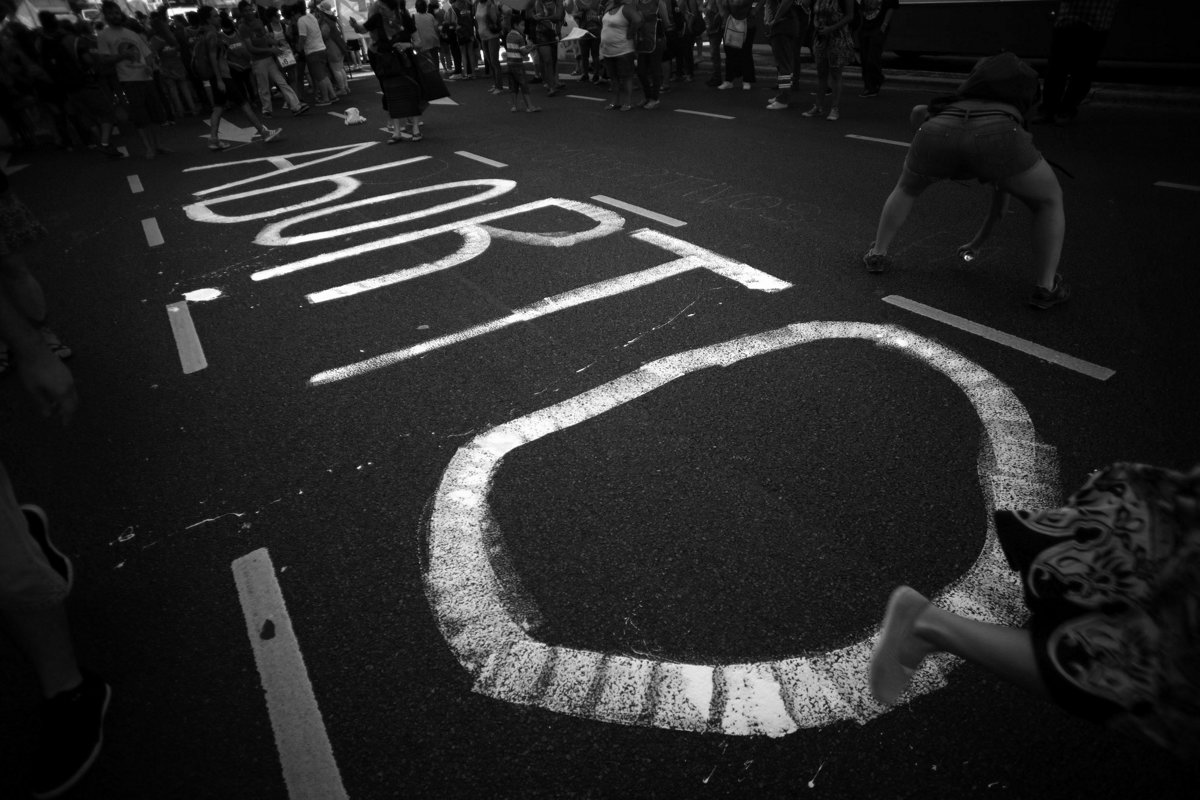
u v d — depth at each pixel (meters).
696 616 2.36
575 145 9.49
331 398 3.79
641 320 4.37
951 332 3.99
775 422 3.31
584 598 2.46
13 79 12.54
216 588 2.63
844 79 13.27
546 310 4.60
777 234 5.69
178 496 3.14
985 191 6.42
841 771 1.90
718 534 2.69
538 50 14.18
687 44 14.08
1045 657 1.48
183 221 7.40
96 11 20.69
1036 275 4.16
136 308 5.25
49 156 12.39
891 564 2.50
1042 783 1.85
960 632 1.65
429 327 4.50
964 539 2.59
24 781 2.05
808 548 2.59
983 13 10.74
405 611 2.46
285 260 5.95
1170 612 1.34
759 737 1.99
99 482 3.30
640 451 3.18
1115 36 9.30
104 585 2.68
